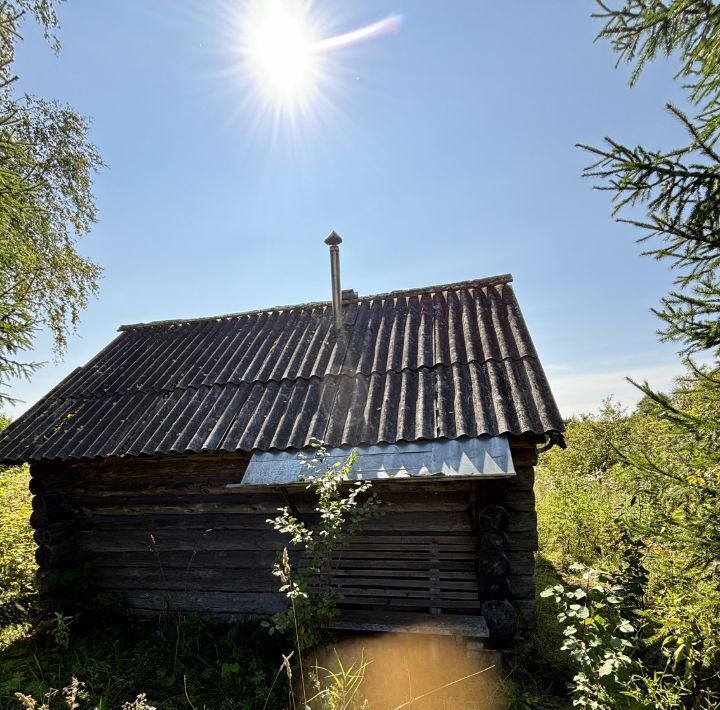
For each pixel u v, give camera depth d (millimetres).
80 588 5570
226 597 5457
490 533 4504
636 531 3891
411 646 4590
